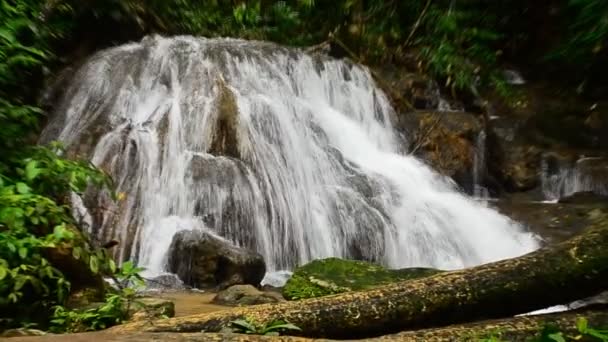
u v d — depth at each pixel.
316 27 13.07
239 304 5.32
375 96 11.34
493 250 8.30
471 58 12.59
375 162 10.02
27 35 7.37
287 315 3.44
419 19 12.88
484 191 10.72
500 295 3.57
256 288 6.09
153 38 10.66
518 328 3.38
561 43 12.24
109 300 4.15
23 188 4.41
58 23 9.39
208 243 6.34
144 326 3.40
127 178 7.72
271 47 10.98
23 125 5.48
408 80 11.87
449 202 9.08
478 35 12.84
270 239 7.65
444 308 3.52
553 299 3.64
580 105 11.37
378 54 12.60
